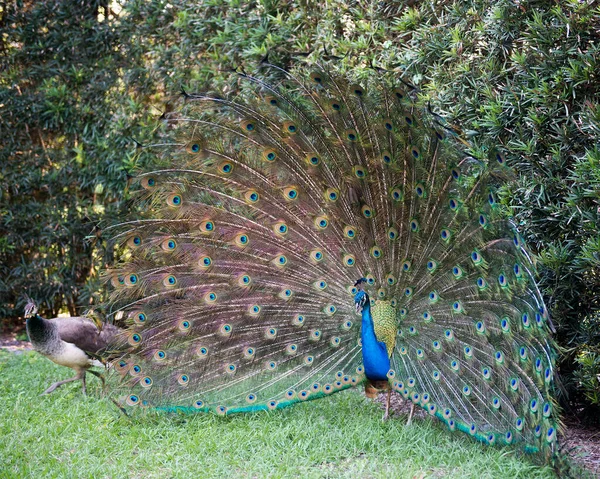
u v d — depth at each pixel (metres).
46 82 10.50
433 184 5.84
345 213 6.17
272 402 6.19
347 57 7.67
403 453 5.55
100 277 6.38
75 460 5.32
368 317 5.87
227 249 6.33
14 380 7.55
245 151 6.25
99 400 6.74
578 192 5.70
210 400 6.25
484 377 5.58
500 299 5.61
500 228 5.50
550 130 6.08
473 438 5.57
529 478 4.98
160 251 6.36
